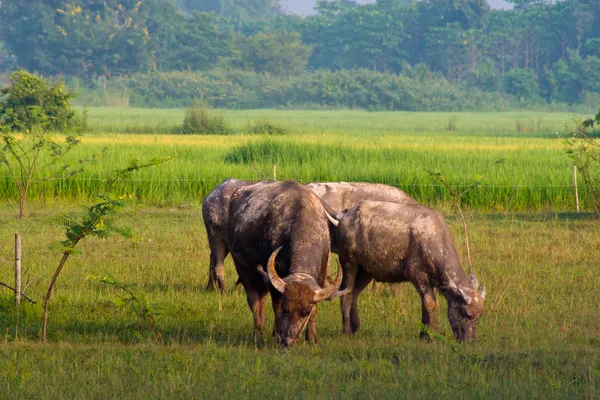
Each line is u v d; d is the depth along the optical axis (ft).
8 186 254.47
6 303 117.39
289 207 104.32
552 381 82.23
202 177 276.00
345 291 93.35
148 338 102.99
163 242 184.44
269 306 126.00
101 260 161.58
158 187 263.29
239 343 103.76
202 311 120.47
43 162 282.77
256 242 105.91
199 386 80.79
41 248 172.76
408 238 108.47
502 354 94.17
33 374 84.84
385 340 106.32
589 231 199.21
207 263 160.35
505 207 249.96
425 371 86.38
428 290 107.45
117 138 483.92
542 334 108.58
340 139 479.82
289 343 91.50
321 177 278.87
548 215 229.86
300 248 99.40
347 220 113.09
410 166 291.38
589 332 110.93
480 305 103.50
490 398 77.30
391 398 77.36
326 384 81.82
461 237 191.01
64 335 105.91
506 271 152.35
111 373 85.66
